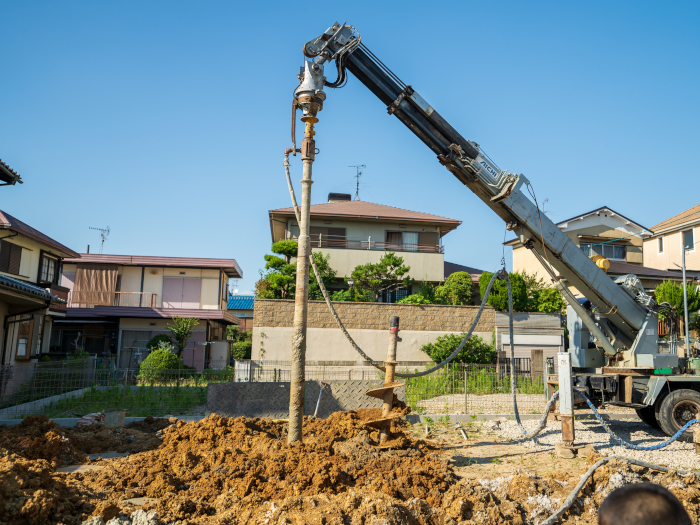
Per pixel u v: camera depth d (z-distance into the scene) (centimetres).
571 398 887
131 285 2800
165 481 601
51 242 2184
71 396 1284
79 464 748
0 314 1446
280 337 2069
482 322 2209
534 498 577
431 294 2611
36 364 1226
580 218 3128
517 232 1091
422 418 1167
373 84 988
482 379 1577
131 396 1288
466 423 1155
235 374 1559
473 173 1030
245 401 1166
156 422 1061
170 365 1697
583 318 1129
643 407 1080
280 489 596
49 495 497
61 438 772
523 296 2252
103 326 2812
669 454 884
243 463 665
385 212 2956
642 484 148
